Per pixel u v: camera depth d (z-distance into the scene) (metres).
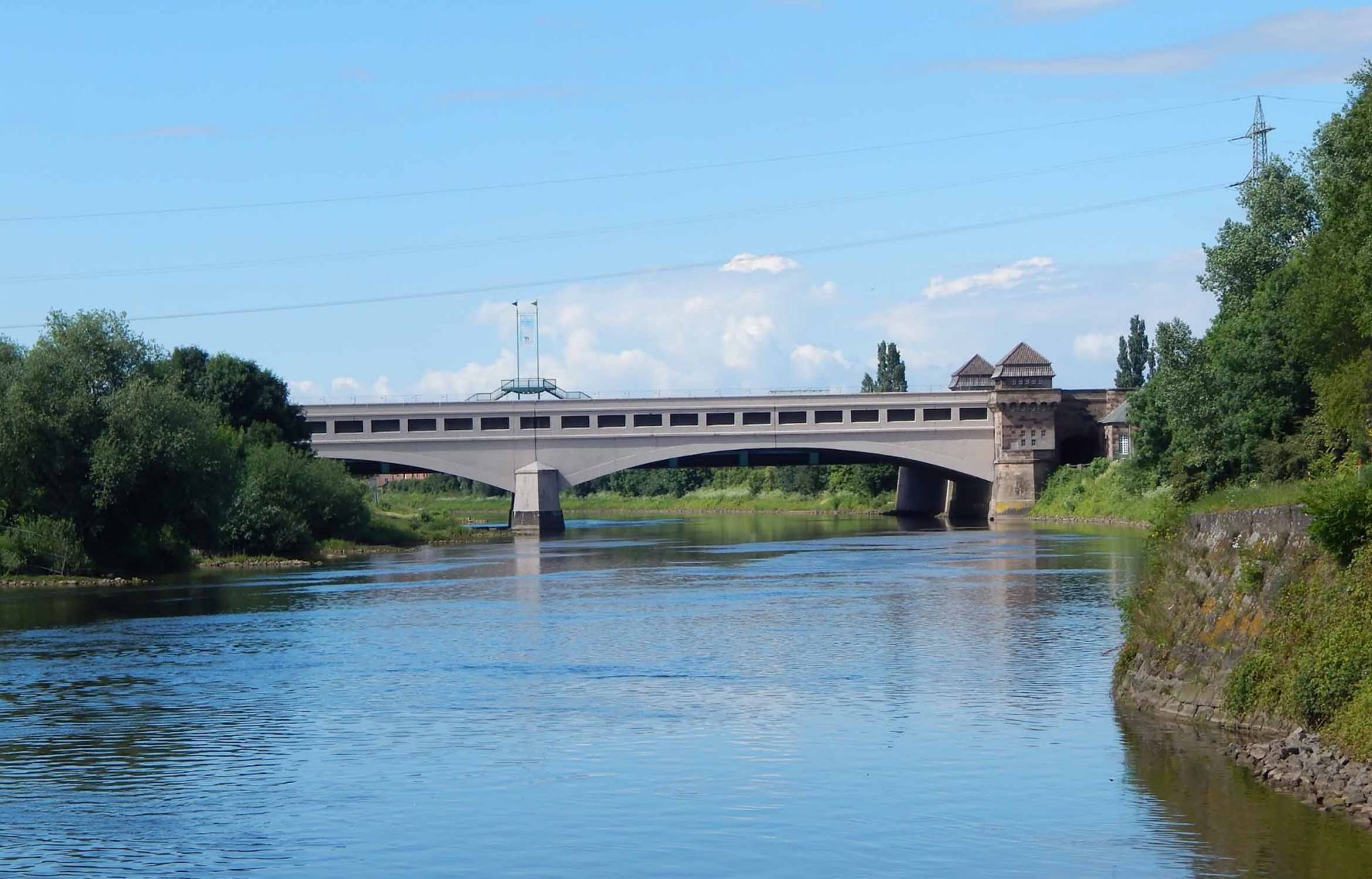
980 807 32.09
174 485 103.44
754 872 28.05
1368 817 29.73
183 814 33.16
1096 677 48.72
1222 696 38.59
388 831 31.41
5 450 97.38
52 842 30.98
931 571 96.44
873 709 44.03
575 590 88.94
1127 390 189.62
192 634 67.25
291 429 152.00
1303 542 37.53
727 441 177.25
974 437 184.25
